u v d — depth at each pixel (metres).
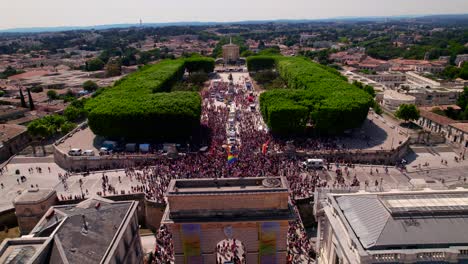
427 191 62.59
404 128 177.75
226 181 72.38
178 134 141.38
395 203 57.38
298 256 80.88
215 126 160.62
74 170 126.50
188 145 134.00
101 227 65.12
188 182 72.19
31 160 138.00
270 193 67.50
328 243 62.94
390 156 128.75
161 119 137.12
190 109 141.38
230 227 69.12
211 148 133.38
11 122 186.75
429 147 150.88
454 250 48.62
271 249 71.12
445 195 60.16
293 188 103.06
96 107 144.75
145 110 138.00
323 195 77.19
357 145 138.00
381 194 61.22
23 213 93.56
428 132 165.38
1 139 152.25
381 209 56.38
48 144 161.12
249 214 68.56
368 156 128.00
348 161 126.25
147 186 108.00
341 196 63.56
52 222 66.69
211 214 68.38
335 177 112.25
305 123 143.75
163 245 87.62
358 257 49.56
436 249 49.00
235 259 80.25
